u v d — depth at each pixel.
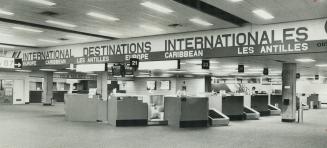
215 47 12.29
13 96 26.47
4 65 16.12
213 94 15.54
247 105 17.47
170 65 13.41
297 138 9.58
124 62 15.13
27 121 13.22
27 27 12.67
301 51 10.55
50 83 25.11
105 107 12.95
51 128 11.03
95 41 16.02
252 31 11.51
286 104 14.97
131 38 14.75
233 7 9.14
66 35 14.38
